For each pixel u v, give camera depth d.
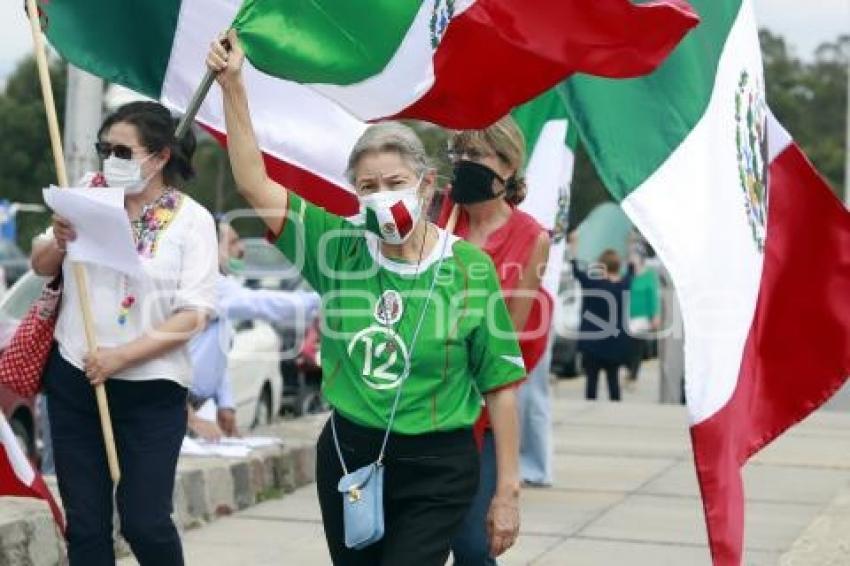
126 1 7.80
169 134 7.14
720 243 7.18
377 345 6.30
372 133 6.28
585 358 23.67
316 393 21.17
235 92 6.54
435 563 6.28
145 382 7.16
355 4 6.75
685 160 7.19
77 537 7.19
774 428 7.70
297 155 8.23
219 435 12.37
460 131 7.50
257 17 6.64
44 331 7.27
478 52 6.84
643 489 13.30
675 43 6.62
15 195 61.00
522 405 13.20
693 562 10.45
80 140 13.15
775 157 7.79
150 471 7.13
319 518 11.78
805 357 7.69
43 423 11.73
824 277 7.71
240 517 11.75
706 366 7.02
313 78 6.82
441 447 6.34
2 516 8.95
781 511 12.38
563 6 6.64
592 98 7.12
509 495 6.47
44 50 7.21
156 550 7.12
